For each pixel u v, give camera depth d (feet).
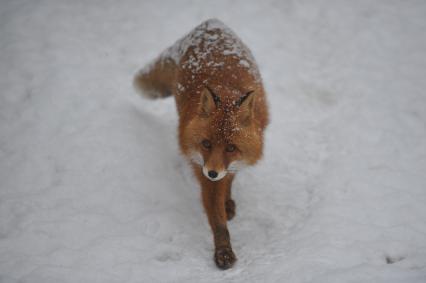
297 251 42.91
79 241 43.93
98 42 79.61
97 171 53.21
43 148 55.57
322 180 54.13
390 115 63.67
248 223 49.62
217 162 40.16
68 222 45.85
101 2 90.94
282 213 50.52
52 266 40.47
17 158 53.98
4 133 57.88
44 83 66.28
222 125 40.55
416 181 51.85
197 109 44.16
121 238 44.65
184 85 50.96
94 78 69.56
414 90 68.64
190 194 53.31
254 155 43.42
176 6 90.48
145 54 78.02
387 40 80.79
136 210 48.98
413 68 73.77
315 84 73.51
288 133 63.67
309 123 65.72
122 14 87.86
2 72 68.39
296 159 59.16
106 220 46.96
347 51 79.36
